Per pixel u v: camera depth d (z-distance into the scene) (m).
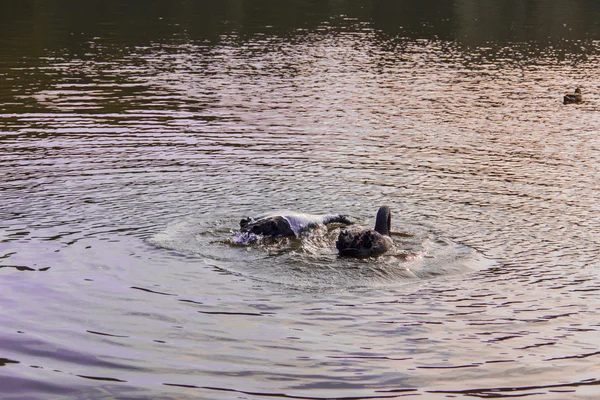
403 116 22.53
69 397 7.16
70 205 12.98
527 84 28.84
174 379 7.52
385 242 11.01
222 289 9.64
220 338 8.38
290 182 14.78
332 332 8.57
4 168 15.48
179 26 43.84
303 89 26.83
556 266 10.59
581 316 9.06
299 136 19.41
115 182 14.54
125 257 10.61
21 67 29.56
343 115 22.47
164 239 11.32
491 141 19.41
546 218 12.77
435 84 28.45
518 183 15.11
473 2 61.91
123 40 37.88
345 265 10.44
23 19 44.88
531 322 8.87
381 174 15.62
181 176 15.08
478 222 12.49
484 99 25.69
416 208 13.20
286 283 9.86
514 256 10.96
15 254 10.66
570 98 25.17
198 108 22.98
